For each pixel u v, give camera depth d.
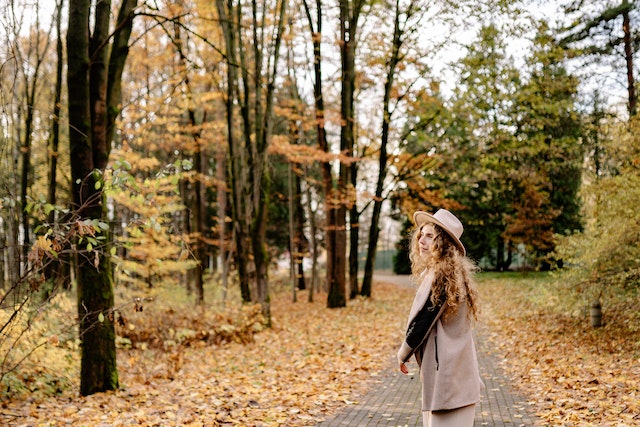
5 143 7.13
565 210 31.17
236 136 17.36
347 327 15.20
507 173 23.45
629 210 9.86
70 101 7.22
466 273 3.47
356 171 22.61
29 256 5.39
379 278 44.50
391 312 18.59
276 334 14.52
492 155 20.75
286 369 9.38
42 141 18.22
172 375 9.00
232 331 12.96
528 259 33.44
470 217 34.66
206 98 15.73
